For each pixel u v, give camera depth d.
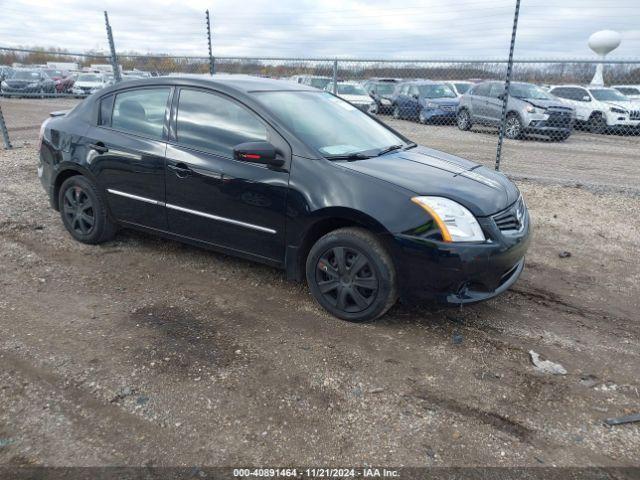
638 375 3.20
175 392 2.85
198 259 4.74
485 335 3.60
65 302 3.85
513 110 14.12
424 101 17.38
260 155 3.62
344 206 3.47
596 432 2.68
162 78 4.46
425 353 3.34
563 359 3.35
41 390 2.83
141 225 4.57
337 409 2.77
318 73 11.62
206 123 4.13
